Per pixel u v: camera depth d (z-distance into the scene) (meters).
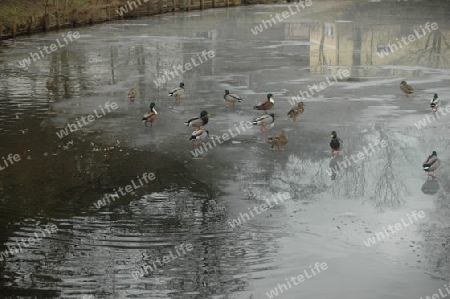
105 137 18.73
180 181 14.88
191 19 59.22
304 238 11.62
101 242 11.66
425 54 35.03
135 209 13.22
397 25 47.97
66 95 25.06
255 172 15.34
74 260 10.96
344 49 37.94
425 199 13.24
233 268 10.59
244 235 11.85
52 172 15.66
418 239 11.41
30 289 9.98
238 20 57.50
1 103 23.61
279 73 29.41
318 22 53.41
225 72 29.92
